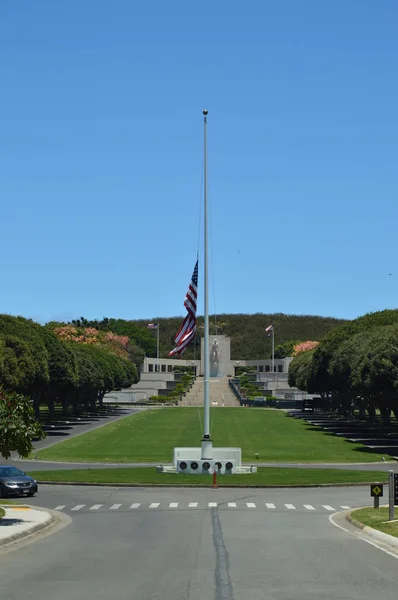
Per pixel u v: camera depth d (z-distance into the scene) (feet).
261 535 89.81
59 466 204.54
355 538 87.56
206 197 174.91
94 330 636.07
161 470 181.37
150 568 66.95
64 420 405.80
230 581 60.44
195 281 172.55
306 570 65.72
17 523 98.48
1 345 261.85
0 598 53.93
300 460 223.10
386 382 255.70
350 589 57.26
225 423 379.96
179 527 97.71
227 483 159.12
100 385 439.63
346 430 343.87
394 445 272.92
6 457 110.01
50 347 339.57
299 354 568.82
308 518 108.37
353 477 171.42
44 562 70.90
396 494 100.32
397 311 378.32
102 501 132.36
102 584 59.47
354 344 333.83
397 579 61.57
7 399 110.42
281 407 560.61
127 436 306.14
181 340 169.58
